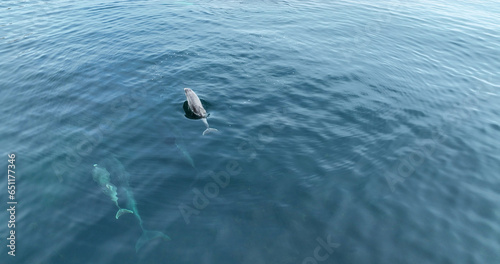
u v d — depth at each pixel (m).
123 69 20.23
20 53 22.59
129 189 12.06
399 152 14.03
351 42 24.55
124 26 26.61
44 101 17.44
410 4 34.44
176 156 13.59
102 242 10.22
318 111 16.58
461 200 11.84
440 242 10.31
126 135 14.76
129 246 10.09
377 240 10.31
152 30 25.78
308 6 32.53
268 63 20.95
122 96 17.61
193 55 21.81
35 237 10.35
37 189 12.15
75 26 26.75
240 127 15.32
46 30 26.09
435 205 11.62
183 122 15.62
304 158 13.58
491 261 9.77
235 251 9.95
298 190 12.07
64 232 10.54
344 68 20.72
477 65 22.19
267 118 15.97
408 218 11.09
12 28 26.41
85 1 32.97
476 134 15.39
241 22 27.61
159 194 11.88
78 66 20.66
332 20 28.81
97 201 11.70
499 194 12.13
